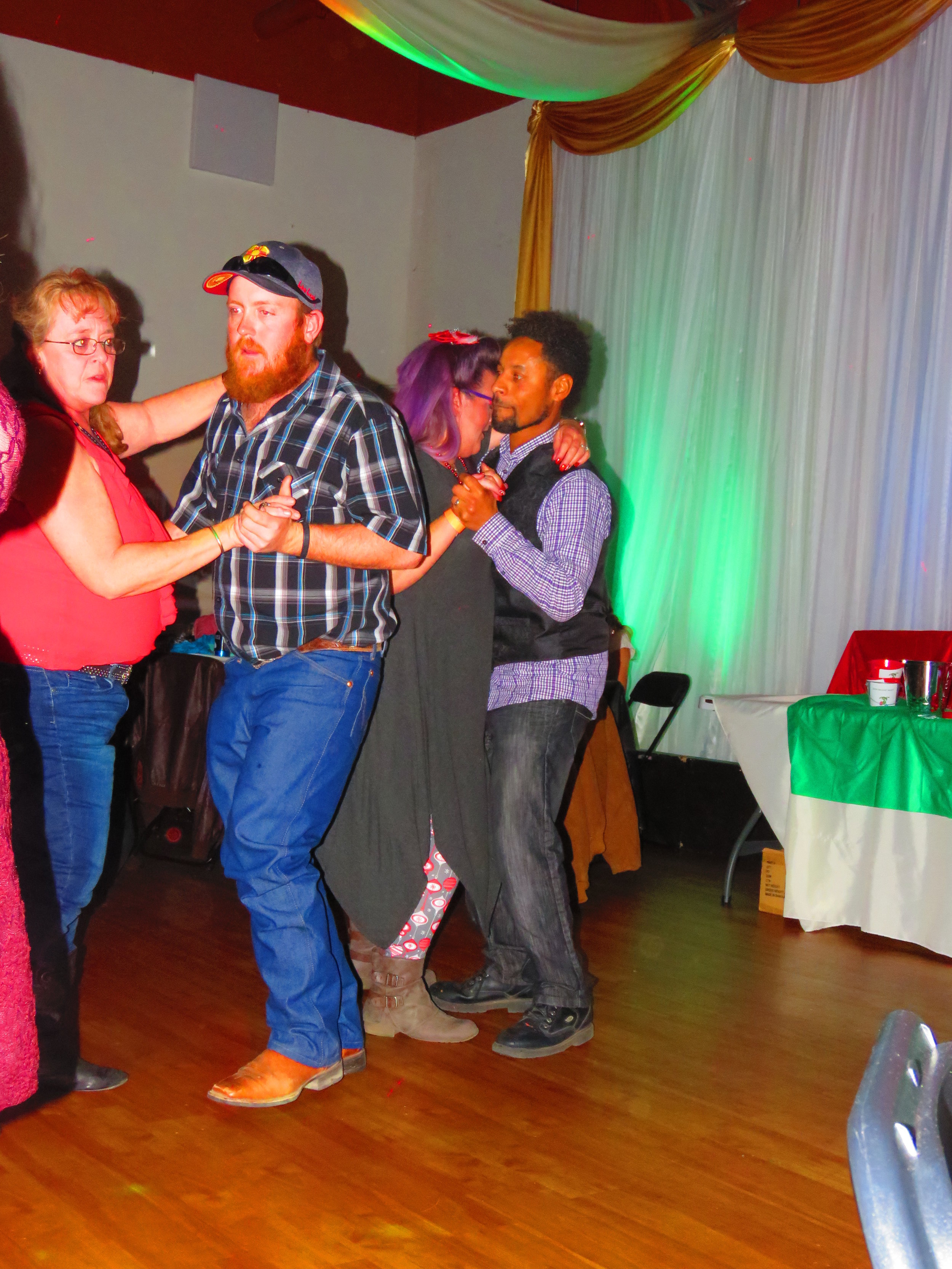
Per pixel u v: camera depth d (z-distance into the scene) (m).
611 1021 2.82
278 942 2.20
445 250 7.23
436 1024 2.60
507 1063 2.50
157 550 1.92
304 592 2.09
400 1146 2.08
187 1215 1.80
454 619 2.41
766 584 5.32
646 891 4.34
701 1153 2.12
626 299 5.98
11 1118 2.12
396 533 2.07
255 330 2.02
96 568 1.88
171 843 4.59
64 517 1.86
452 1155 2.05
